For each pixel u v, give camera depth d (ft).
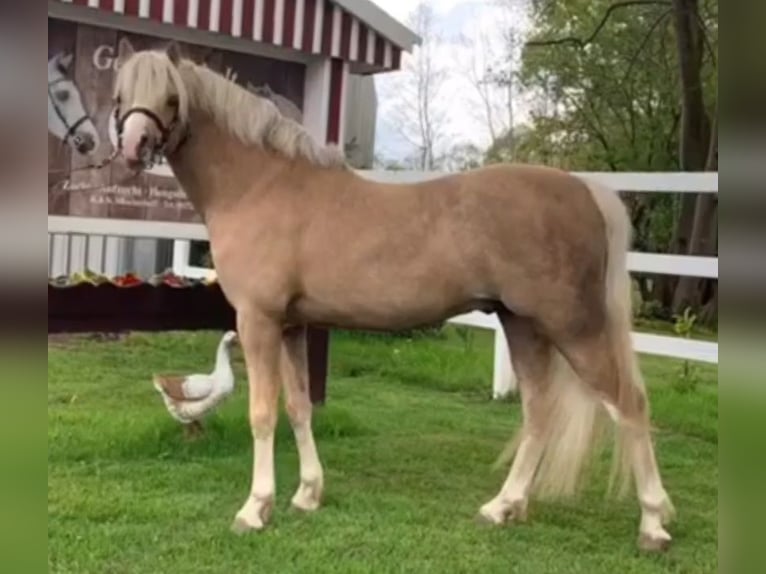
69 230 15.26
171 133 10.45
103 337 27.37
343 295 10.57
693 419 18.92
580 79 53.31
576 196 10.30
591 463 12.51
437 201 10.53
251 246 10.59
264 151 10.88
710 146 40.60
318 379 17.49
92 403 17.85
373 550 10.25
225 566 9.59
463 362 24.88
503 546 10.53
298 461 14.05
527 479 11.47
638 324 35.86
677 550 10.57
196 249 26.63
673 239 42.39
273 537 10.51
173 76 10.34
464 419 18.29
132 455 13.99
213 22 15.84
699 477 14.42
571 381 10.80
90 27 15.17
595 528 11.33
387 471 13.89
